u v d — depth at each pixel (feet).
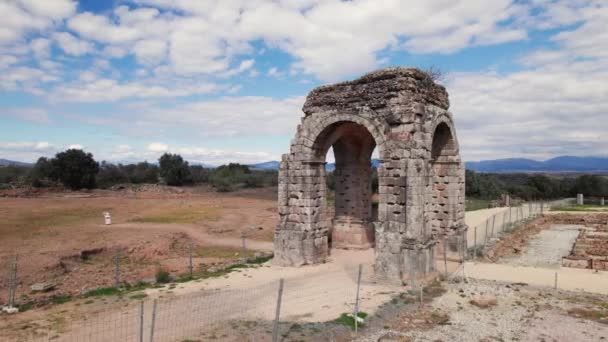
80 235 126.52
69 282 80.23
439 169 91.97
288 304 61.46
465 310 60.13
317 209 88.58
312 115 85.97
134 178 367.25
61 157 302.25
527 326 53.98
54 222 154.61
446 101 89.10
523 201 256.93
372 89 79.05
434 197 92.22
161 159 364.38
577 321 55.47
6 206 196.44
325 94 85.20
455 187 90.53
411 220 72.84
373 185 190.70
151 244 114.83
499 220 152.66
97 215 180.24
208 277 78.54
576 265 88.07
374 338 50.65
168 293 67.77
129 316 56.24
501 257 99.25
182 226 154.40
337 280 75.05
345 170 106.22
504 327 53.88
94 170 315.78
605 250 101.96
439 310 60.23
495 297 65.26
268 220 173.68
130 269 92.53
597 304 61.77
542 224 159.12
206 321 54.34
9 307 60.85
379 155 76.38
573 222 163.53
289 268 84.43
